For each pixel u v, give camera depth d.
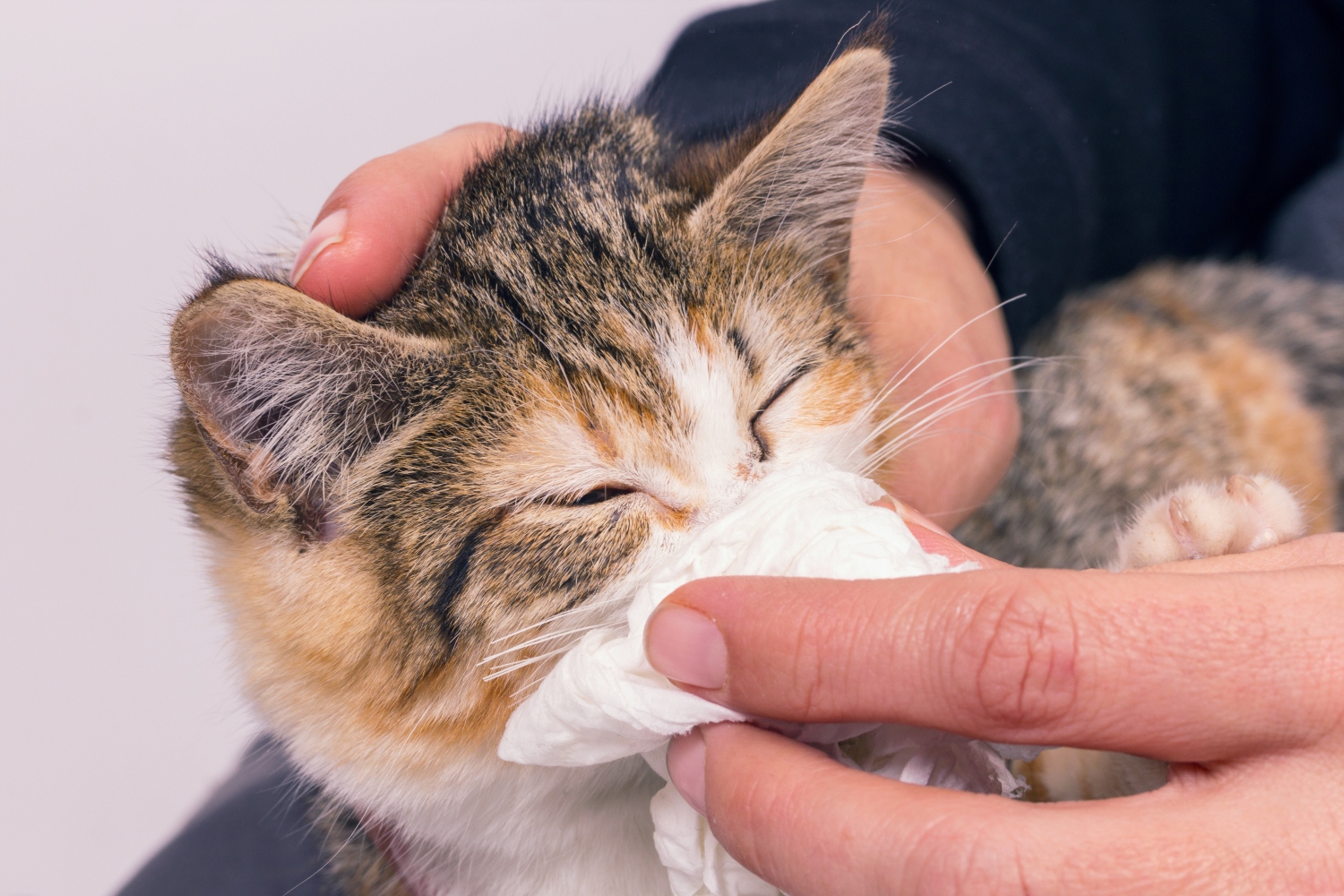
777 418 0.32
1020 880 0.24
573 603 0.30
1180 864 0.24
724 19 0.46
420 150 0.34
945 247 0.41
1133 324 0.50
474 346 0.30
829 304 0.34
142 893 0.38
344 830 0.37
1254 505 0.30
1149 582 0.25
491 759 0.31
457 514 0.30
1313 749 0.25
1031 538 0.42
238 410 0.30
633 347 0.31
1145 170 0.49
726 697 0.26
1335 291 0.52
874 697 0.25
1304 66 0.56
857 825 0.24
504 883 0.33
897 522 0.27
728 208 0.33
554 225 0.32
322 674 0.31
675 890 0.28
